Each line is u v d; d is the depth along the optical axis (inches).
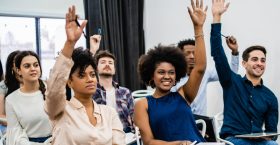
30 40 181.8
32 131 92.9
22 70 94.5
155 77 74.4
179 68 75.7
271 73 139.7
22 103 93.7
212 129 107.0
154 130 71.9
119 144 64.3
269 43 140.0
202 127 103.6
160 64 73.7
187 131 70.9
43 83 98.1
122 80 181.2
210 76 131.1
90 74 61.9
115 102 122.0
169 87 73.6
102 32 173.8
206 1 160.1
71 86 62.7
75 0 186.1
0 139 103.3
